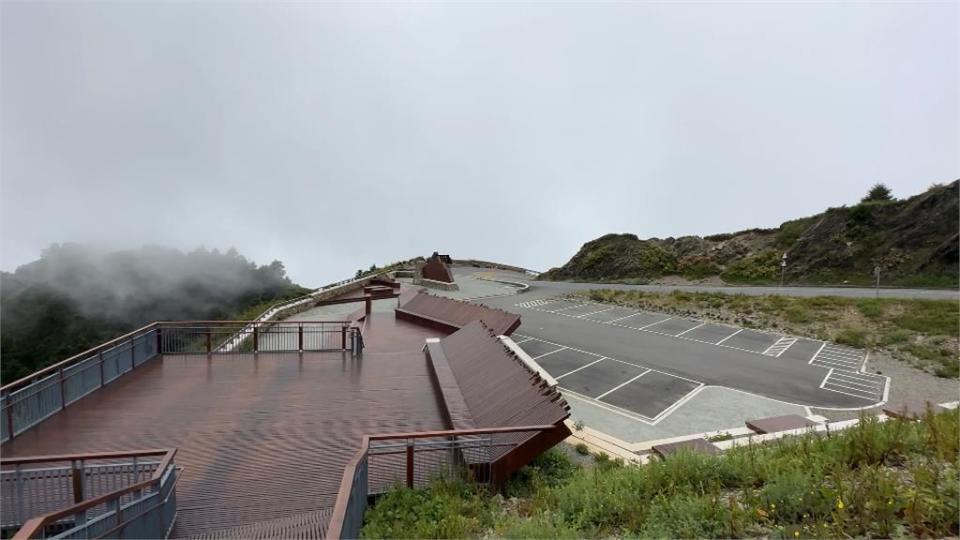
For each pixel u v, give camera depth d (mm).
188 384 9031
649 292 27328
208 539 4285
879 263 26328
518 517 4281
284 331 13328
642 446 8516
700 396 12164
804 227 33812
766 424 9445
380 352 12180
